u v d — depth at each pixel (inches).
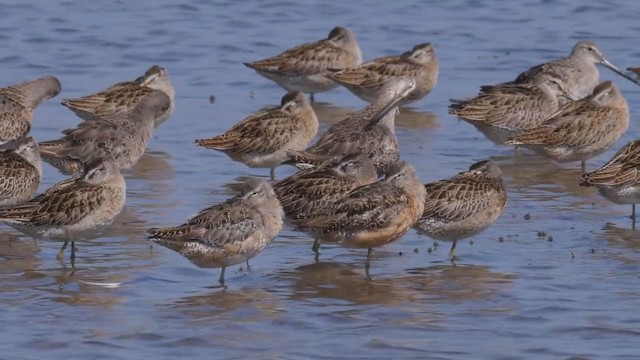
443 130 928.9
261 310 595.5
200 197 765.9
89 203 650.8
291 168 848.3
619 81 1043.3
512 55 1093.8
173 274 643.5
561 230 711.7
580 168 856.9
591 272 644.7
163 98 852.6
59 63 1051.9
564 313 591.2
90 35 1124.5
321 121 959.0
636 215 740.0
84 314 586.6
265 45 1119.0
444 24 1176.8
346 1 1247.5
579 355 542.9
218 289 623.8
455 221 669.3
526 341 559.2
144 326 573.6
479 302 606.2
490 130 897.5
